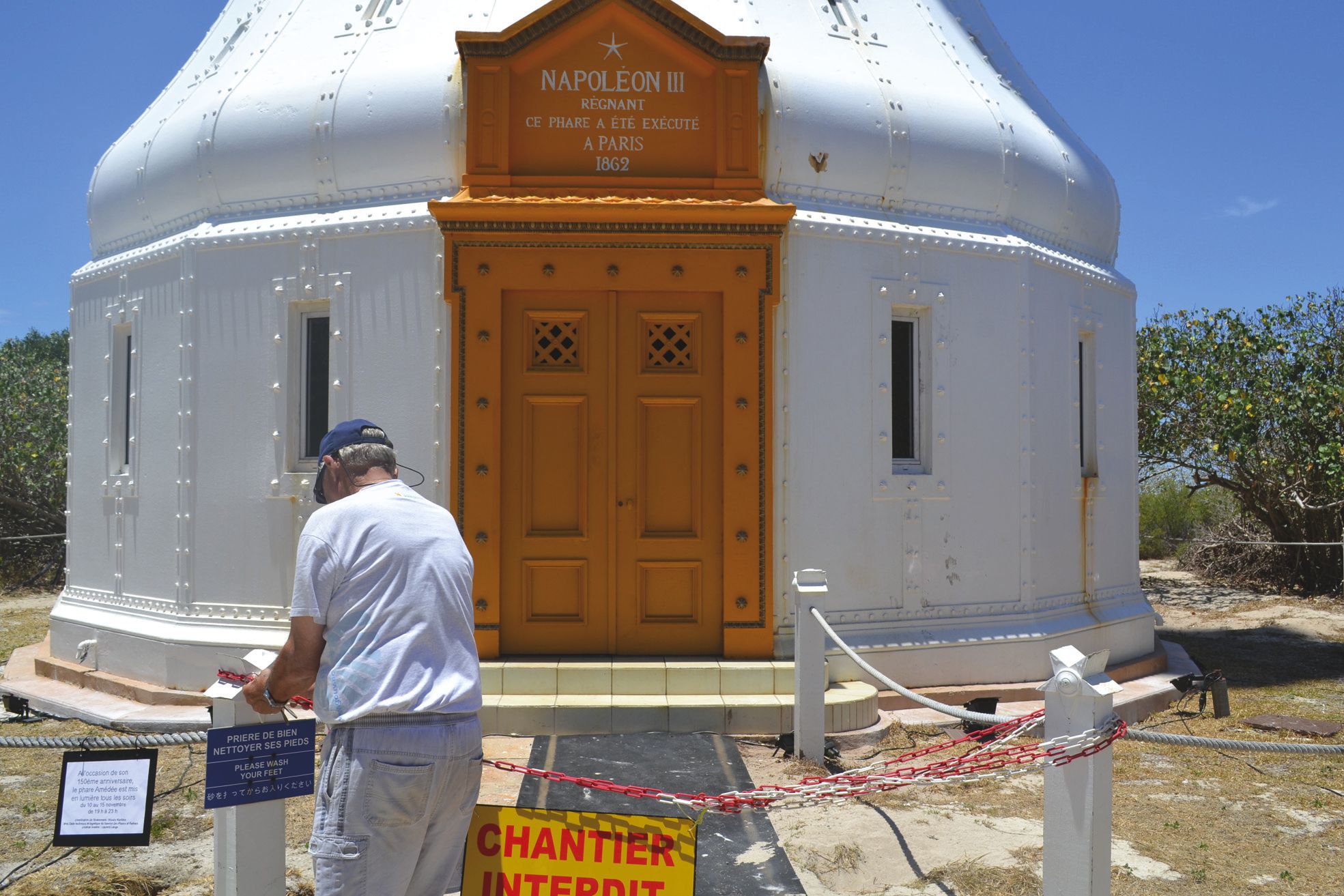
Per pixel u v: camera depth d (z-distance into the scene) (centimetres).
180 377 746
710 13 741
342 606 302
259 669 340
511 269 671
